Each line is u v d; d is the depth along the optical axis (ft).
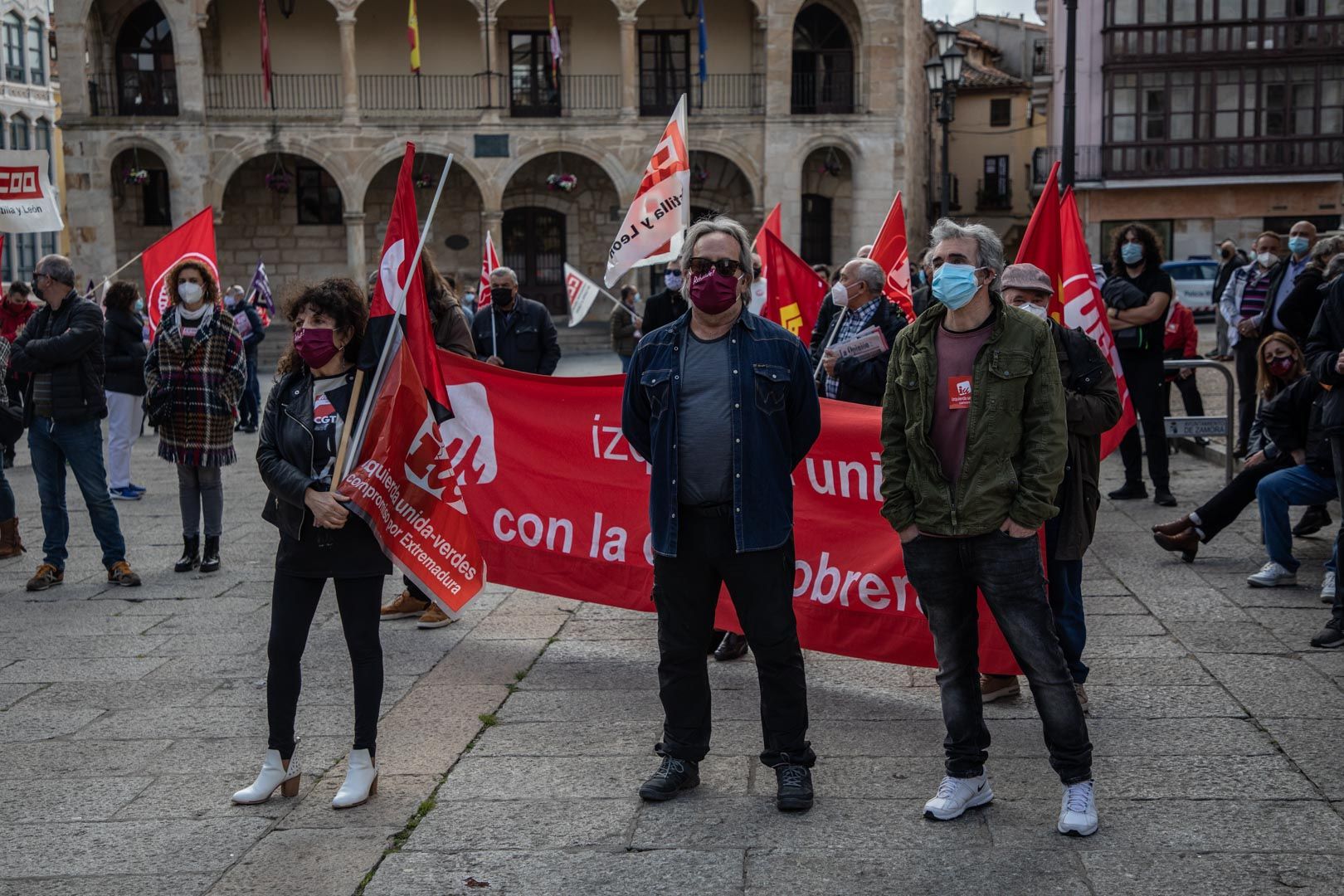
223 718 18.88
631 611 24.56
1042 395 13.96
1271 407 24.67
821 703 18.88
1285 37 126.41
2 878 13.70
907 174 119.34
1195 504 32.86
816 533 19.34
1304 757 16.01
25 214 33.60
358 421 15.74
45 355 26.48
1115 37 128.67
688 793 15.55
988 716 18.02
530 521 21.94
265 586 27.63
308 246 120.67
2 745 17.93
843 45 121.49
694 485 15.03
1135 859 13.39
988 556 14.08
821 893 12.87
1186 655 20.47
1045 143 169.27
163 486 42.27
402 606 24.20
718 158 122.62
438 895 13.05
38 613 25.43
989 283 14.14
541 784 15.93
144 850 14.32
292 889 13.25
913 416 14.25
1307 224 34.78
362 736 15.53
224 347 28.37
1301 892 12.57
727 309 14.89
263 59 110.22
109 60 116.26
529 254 123.65
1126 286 32.24
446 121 115.03
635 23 118.21
